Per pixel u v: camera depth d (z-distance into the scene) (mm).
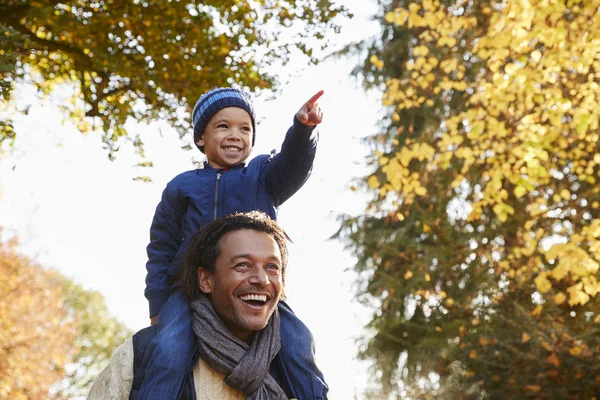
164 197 3631
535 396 12148
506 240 14602
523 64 11344
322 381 3264
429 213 15508
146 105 10664
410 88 13312
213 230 3213
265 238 3184
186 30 10500
